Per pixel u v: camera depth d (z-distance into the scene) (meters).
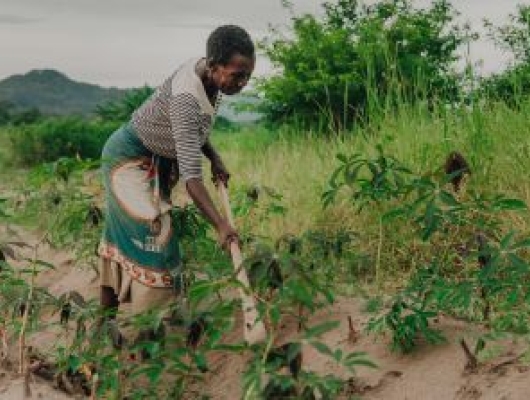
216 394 3.61
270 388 2.61
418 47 9.48
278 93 9.93
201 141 3.69
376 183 3.79
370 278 4.37
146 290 3.70
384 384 3.26
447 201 3.44
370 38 9.36
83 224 4.83
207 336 3.66
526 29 8.00
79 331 3.49
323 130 9.65
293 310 3.92
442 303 3.29
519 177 4.69
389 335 3.52
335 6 10.62
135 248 3.72
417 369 3.26
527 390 2.88
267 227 5.11
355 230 4.82
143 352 3.54
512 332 3.32
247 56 3.50
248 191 4.52
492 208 3.54
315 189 5.36
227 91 3.58
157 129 3.71
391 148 5.42
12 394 3.63
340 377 3.37
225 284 2.76
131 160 3.81
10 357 4.18
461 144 5.04
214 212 3.46
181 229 4.20
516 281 3.30
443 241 4.37
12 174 14.04
